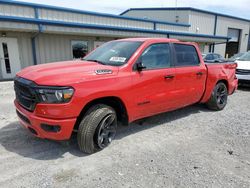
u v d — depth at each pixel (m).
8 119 5.05
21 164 3.24
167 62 4.52
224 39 29.31
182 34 23.59
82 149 3.53
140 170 3.14
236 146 3.92
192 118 5.40
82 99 3.22
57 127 3.16
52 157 3.46
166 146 3.88
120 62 3.91
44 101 3.10
